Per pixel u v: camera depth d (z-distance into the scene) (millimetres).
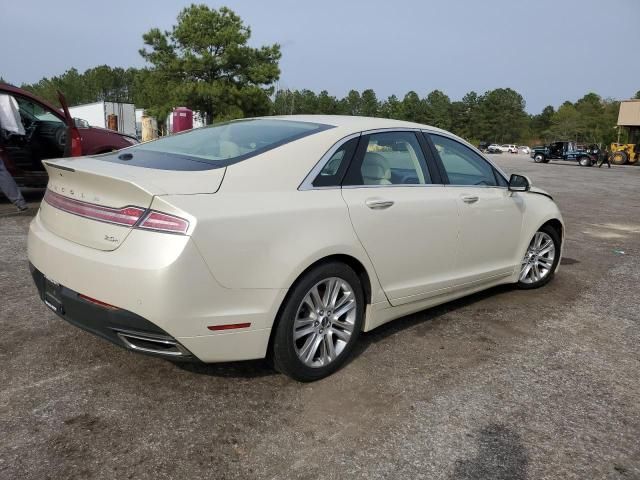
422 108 105312
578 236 8398
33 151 8312
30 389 2928
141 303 2525
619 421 2904
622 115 44375
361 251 3258
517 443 2660
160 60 35875
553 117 103500
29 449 2426
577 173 27297
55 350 3395
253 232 2729
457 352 3682
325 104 89938
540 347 3838
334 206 3119
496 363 3541
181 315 2551
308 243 2938
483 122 115062
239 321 2732
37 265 3037
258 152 3066
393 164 3686
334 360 3232
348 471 2396
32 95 8125
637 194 16281
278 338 2930
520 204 4684
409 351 3656
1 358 3260
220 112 35594
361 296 3352
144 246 2531
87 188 2828
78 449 2445
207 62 34688
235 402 2904
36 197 9289
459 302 4742
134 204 2621
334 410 2877
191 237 2523
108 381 3053
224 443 2549
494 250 4449
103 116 28734
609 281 5703
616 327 4305
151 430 2617
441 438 2668
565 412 2969
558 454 2590
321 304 3119
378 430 2713
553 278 5629
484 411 2938
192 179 2746
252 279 2736
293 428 2695
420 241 3678
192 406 2844
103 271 2609
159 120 35719
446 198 3904
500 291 5129
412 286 3699
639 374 3477
